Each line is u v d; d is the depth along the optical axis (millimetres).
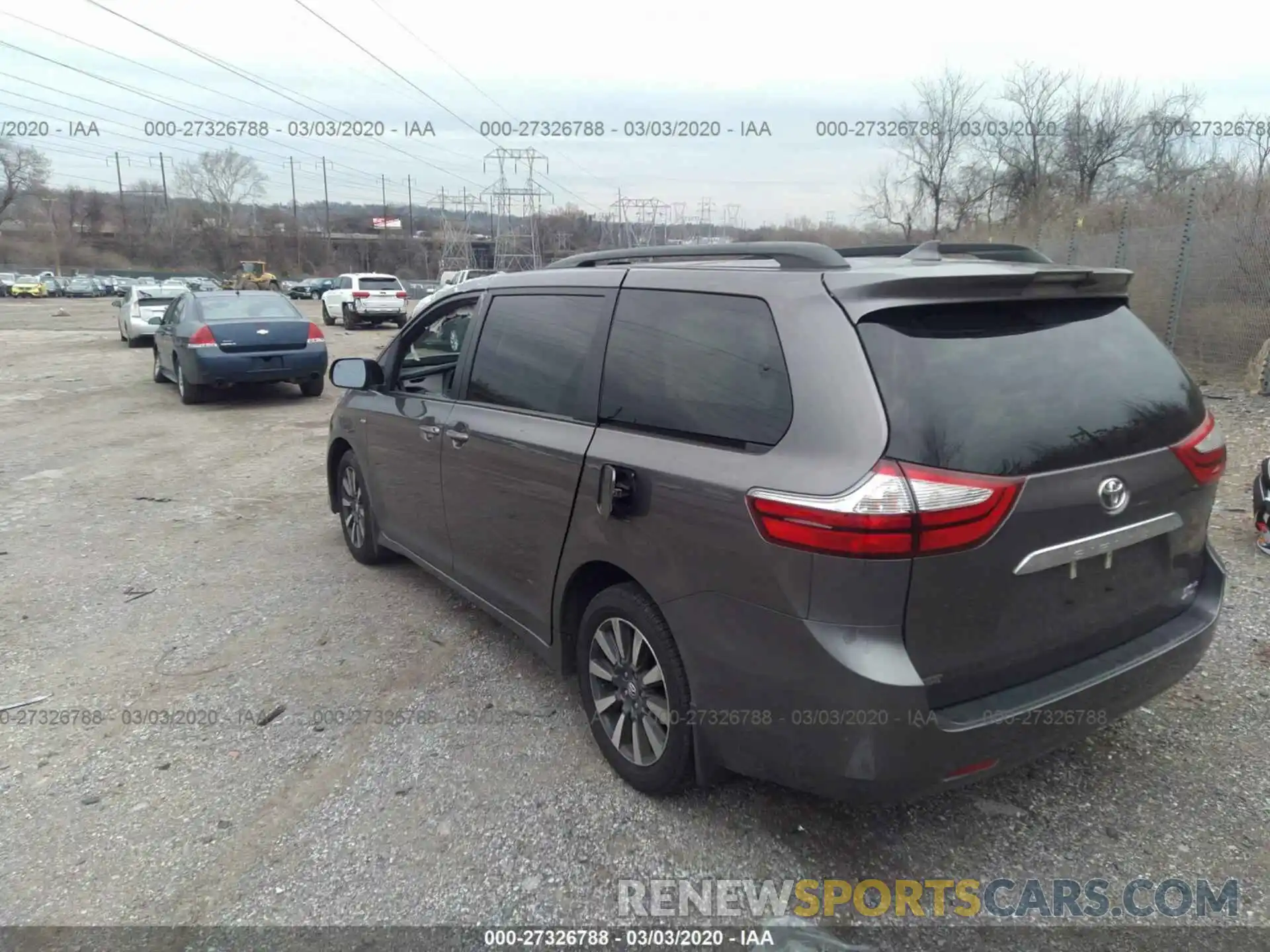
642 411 2852
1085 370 2510
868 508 2109
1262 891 2471
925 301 2322
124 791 3039
